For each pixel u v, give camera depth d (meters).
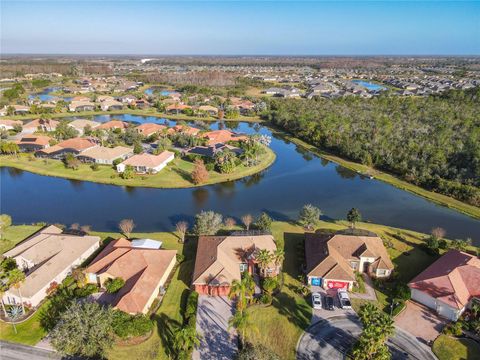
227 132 146.50
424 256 66.44
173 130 149.88
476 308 49.88
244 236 65.81
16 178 108.50
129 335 46.25
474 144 114.25
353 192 101.12
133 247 63.22
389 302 54.16
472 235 77.81
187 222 81.12
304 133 155.00
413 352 45.16
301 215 77.19
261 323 49.78
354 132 141.12
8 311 51.06
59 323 46.06
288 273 61.09
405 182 106.81
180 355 42.38
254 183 107.56
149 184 101.81
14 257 60.38
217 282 54.34
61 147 126.25
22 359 43.47
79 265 61.66
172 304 53.38
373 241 64.50
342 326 49.34
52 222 81.19
